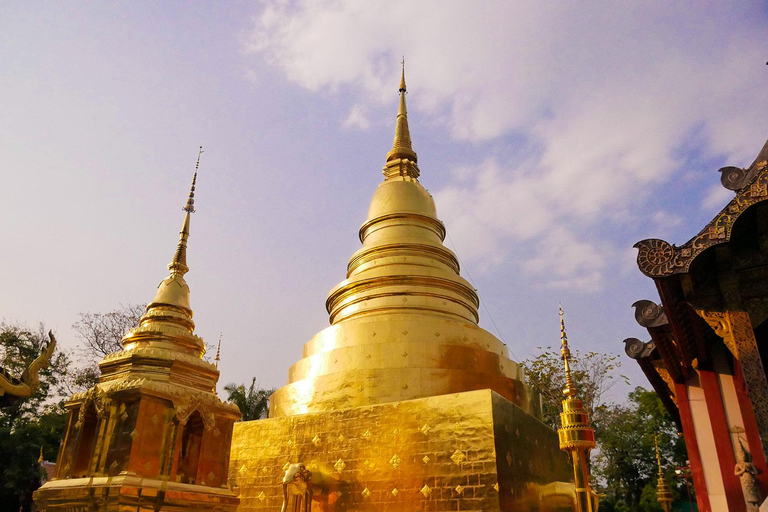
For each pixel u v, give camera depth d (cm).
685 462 4222
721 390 1206
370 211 2373
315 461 1578
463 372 1700
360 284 2048
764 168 888
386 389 1641
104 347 3425
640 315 1280
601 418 4284
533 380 3578
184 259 1684
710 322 986
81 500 1187
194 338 1538
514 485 1405
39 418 3266
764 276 984
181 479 1305
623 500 4466
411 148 2669
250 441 1723
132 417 1256
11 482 2727
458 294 2053
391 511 1416
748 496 983
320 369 1788
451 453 1410
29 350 3334
